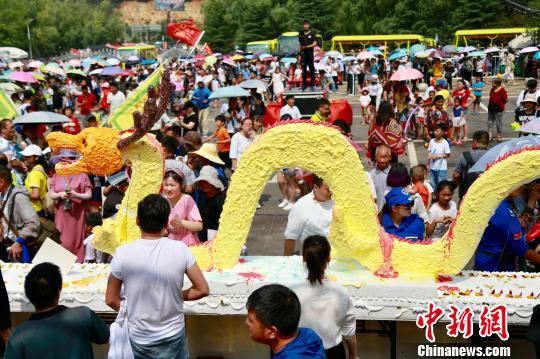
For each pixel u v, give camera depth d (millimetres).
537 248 5711
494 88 16422
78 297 4969
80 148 5094
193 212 5484
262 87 18375
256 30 69125
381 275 4898
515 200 6074
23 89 21531
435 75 28406
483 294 4742
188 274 4109
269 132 4934
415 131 17766
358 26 59031
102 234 5125
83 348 3797
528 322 4602
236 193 5055
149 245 4023
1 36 69562
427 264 4906
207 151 7344
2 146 9508
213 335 5297
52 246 5465
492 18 49406
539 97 12688
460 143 16422
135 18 139250
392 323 4938
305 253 4090
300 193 10328
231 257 5129
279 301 3143
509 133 17641
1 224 6500
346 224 4875
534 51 31297
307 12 62719
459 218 4844
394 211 5512
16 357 3668
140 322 3992
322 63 31453
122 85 27703
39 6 95500
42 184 8023
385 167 7391
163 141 8062
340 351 4145
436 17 54094
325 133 4848
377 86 20625
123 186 7266
